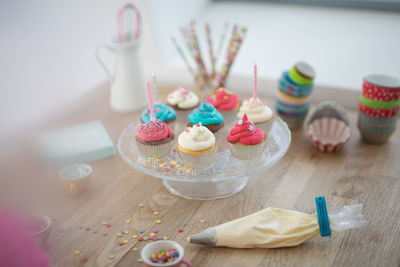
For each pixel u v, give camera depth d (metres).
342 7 2.15
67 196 1.29
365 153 1.45
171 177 1.18
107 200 1.27
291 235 1.06
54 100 1.49
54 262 1.05
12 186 1.10
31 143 1.25
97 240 1.12
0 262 0.86
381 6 2.07
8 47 1.30
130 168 1.42
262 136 1.27
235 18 2.14
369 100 1.43
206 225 1.16
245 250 1.07
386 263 1.02
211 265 1.02
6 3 1.29
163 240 1.03
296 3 2.21
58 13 1.51
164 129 1.29
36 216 1.10
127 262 1.05
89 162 1.44
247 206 1.22
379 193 1.26
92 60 1.77
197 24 2.10
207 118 1.36
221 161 1.29
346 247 1.07
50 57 1.47
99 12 1.76
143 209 1.23
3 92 1.28
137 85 1.69
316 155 1.45
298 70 1.50
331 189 1.28
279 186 1.30
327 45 1.92
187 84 1.92
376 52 1.84
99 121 1.62
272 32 2.04
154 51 1.93
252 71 1.81
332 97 1.72
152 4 1.80
